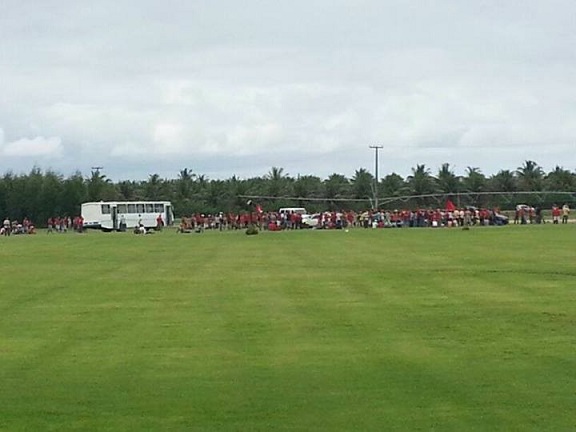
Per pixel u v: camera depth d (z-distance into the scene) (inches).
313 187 6392.7
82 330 927.0
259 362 743.1
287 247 2381.9
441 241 2551.7
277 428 546.6
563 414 566.6
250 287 1323.8
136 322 977.5
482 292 1219.2
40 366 738.8
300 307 1084.5
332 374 691.4
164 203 4987.7
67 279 1498.5
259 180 6535.4
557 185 6235.2
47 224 5226.4
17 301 1187.9
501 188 6230.3
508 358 744.3
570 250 2063.2
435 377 674.8
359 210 5994.1
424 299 1149.1
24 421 568.4
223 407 597.0
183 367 727.1
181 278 1487.5
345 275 1501.0
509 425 543.8
